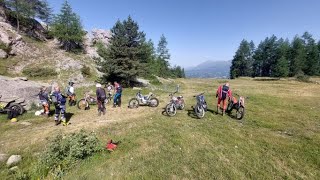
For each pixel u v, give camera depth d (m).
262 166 7.15
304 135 9.89
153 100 16.75
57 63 34.59
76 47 48.06
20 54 33.44
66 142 7.80
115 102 16.80
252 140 9.31
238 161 7.45
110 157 7.80
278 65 71.12
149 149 8.37
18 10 42.31
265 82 56.47
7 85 15.01
